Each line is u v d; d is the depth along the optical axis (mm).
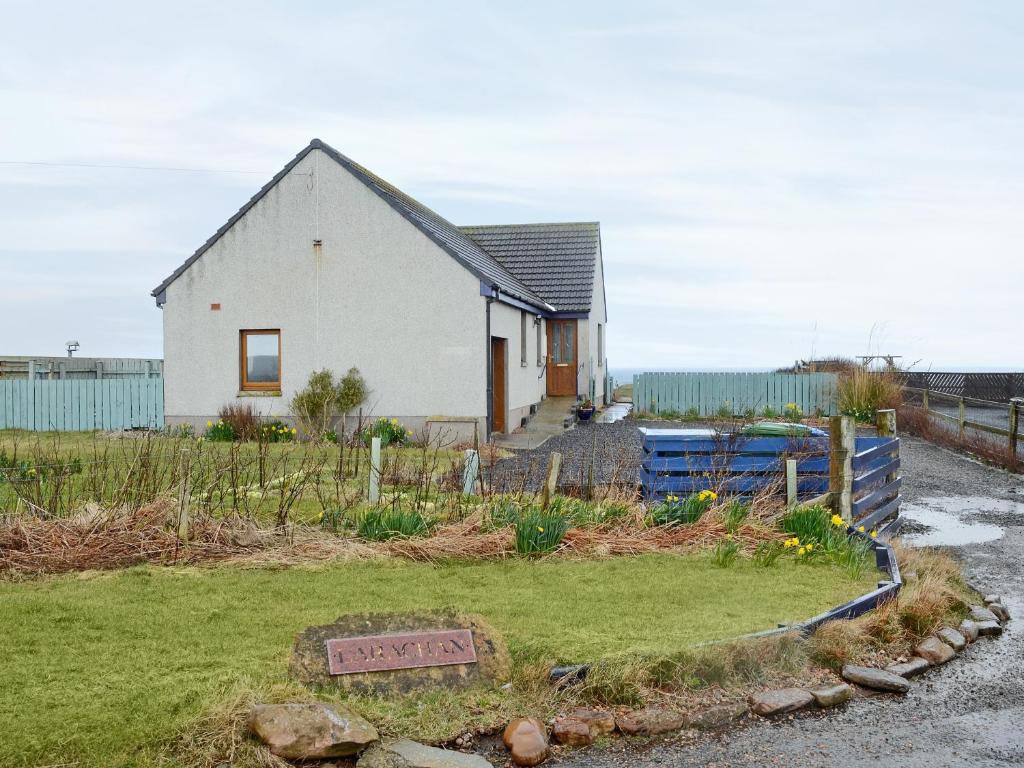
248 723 4438
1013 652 6316
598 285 29812
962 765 4520
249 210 19844
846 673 5637
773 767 4484
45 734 4215
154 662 5141
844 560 8156
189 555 7758
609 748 4680
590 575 7492
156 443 14992
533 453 17016
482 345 18938
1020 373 31672
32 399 22906
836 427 9656
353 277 19438
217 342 20047
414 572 7504
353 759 4387
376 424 18188
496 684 5168
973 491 13969
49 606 6203
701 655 5375
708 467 10641
